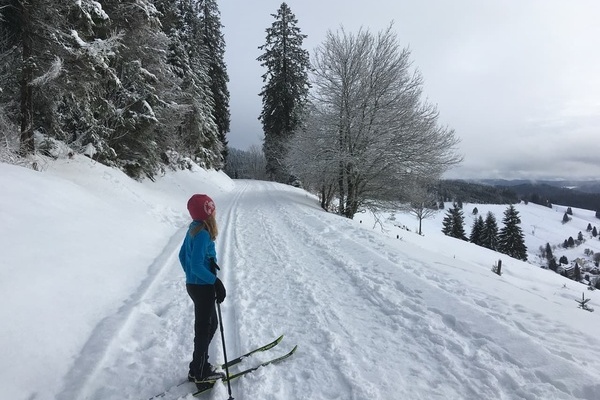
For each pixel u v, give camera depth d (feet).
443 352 12.37
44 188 21.93
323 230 34.53
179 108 61.57
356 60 57.72
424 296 17.19
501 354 12.02
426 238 81.71
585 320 15.70
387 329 14.28
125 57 45.50
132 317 14.57
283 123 121.90
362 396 9.95
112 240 21.95
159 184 59.36
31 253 14.70
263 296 17.76
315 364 11.75
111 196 33.22
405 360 11.98
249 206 53.83
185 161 81.92
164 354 12.38
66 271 15.39
